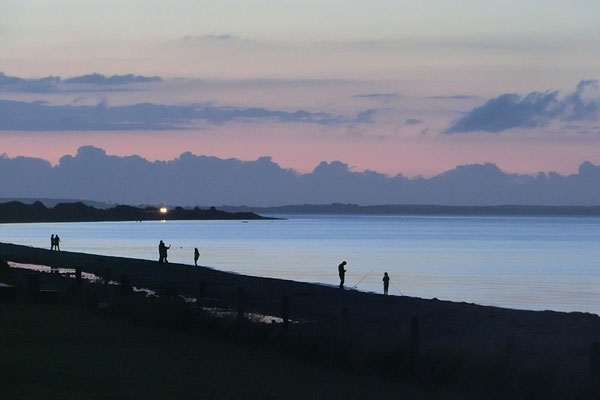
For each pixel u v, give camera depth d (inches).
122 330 1859.0
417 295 4862.2
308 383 1332.4
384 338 1546.5
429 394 1283.2
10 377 1235.2
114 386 1214.3
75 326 1903.3
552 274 6786.4
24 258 6033.5
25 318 2025.1
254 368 1449.3
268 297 3607.3
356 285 5393.7
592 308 4276.6
